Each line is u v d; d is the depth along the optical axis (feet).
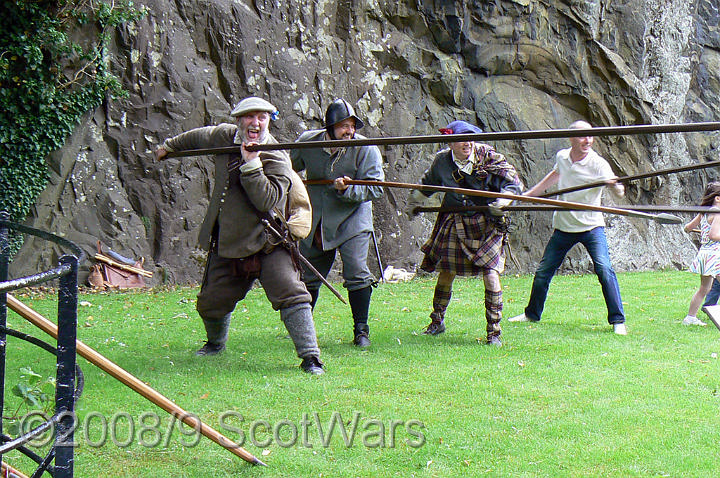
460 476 11.94
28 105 37.04
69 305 8.00
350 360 19.40
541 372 18.22
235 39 41.47
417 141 13.16
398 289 35.37
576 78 49.73
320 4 43.93
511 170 21.70
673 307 28.99
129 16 38.81
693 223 26.00
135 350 20.42
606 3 50.34
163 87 40.01
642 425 14.40
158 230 39.73
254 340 21.99
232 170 17.92
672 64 52.75
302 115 43.11
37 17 36.86
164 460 12.34
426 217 45.24
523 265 46.62
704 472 12.16
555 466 12.39
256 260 18.31
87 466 12.01
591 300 30.83
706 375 18.12
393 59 45.83
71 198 38.11
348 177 21.31
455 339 22.39
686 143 54.44
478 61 47.52
